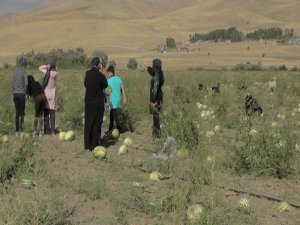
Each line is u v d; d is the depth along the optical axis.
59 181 8.13
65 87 22.06
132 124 13.57
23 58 12.51
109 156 10.47
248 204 7.07
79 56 73.38
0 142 10.86
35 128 12.62
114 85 12.95
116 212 6.87
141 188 7.88
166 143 10.36
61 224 6.37
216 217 6.54
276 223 6.70
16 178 8.12
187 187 7.27
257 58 196.88
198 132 10.95
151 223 6.53
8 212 6.01
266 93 24.00
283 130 11.09
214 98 19.06
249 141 9.64
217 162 9.19
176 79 28.66
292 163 9.32
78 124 13.75
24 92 12.40
